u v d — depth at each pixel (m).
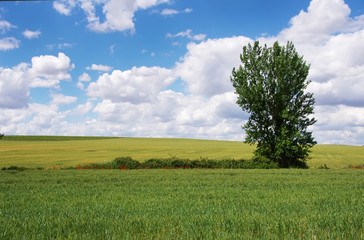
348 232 4.78
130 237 4.44
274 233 4.79
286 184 14.74
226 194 10.72
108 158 49.03
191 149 70.69
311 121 34.75
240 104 35.59
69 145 85.44
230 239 4.39
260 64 34.94
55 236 4.73
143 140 118.88
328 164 39.88
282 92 34.62
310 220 5.80
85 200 9.30
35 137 124.94
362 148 79.50
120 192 11.73
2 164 39.25
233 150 67.31
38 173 23.69
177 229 4.92
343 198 9.23
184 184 14.99
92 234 4.78
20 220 5.97
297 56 35.06
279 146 33.59
